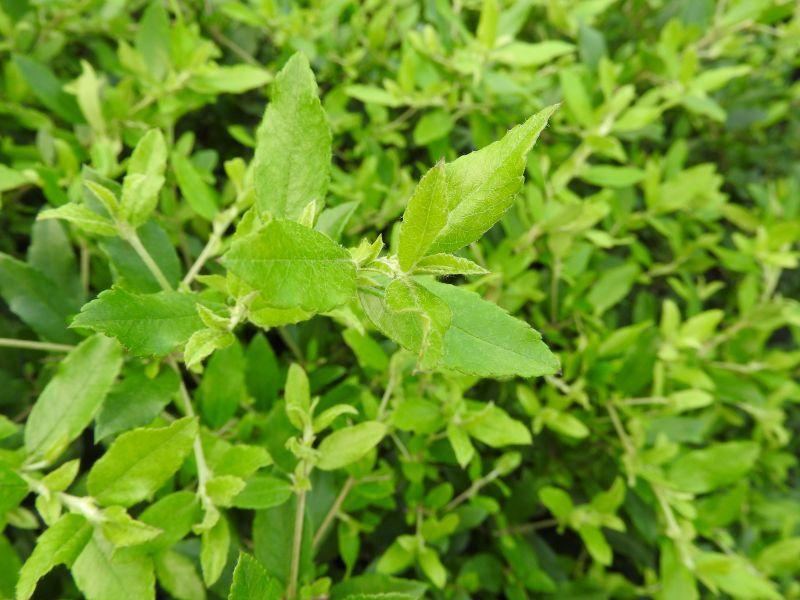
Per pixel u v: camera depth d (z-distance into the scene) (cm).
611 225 34
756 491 37
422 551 23
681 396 29
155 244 19
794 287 43
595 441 31
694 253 37
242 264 11
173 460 16
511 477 30
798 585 34
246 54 33
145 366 18
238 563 14
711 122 44
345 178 29
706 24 38
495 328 13
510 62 29
